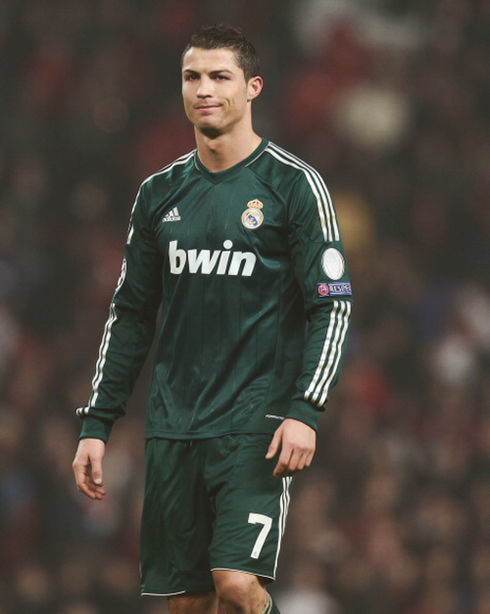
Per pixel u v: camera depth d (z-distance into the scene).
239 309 15.11
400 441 42.62
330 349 14.77
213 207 15.20
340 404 42.31
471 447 43.38
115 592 36.16
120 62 51.50
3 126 49.53
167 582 15.56
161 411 15.46
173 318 15.41
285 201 15.09
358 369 44.34
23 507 37.28
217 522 14.95
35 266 45.38
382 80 53.47
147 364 41.75
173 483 15.32
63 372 41.88
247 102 15.28
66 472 38.22
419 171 51.53
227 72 14.99
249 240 15.05
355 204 50.12
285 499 15.25
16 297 44.31
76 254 46.19
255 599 14.80
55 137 49.50
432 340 46.69
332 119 52.06
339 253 15.08
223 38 15.06
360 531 38.78
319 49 53.81
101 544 37.31
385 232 50.19
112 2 52.72
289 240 15.14
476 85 54.66
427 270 49.59
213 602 15.67
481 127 53.66
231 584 14.66
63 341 43.38
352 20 55.12
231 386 15.11
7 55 51.28
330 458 40.75
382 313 46.81
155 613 36.09
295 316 15.38
